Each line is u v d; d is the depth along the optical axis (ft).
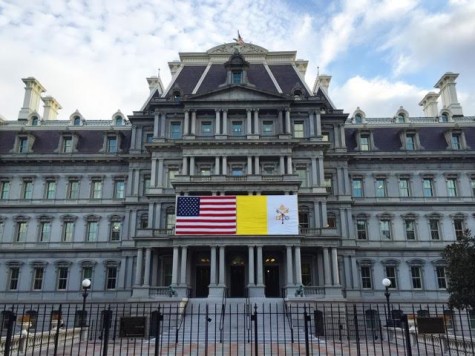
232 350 94.48
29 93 249.75
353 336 141.38
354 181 214.48
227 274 188.85
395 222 207.72
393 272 200.75
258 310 153.38
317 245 179.11
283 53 232.94
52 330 110.32
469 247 91.40
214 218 175.22
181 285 170.40
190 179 187.73
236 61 212.64
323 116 214.28
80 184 216.74
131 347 102.58
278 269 188.85
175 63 238.48
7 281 202.59
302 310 149.59
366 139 221.05
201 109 204.03
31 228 210.18
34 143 224.94
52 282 202.18
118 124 239.09
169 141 202.80
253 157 196.54
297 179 186.60
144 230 184.44
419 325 76.59
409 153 213.66
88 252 206.08
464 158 213.46
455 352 89.61
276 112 205.46
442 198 209.77
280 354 88.69
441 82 253.03
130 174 211.82
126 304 159.53
